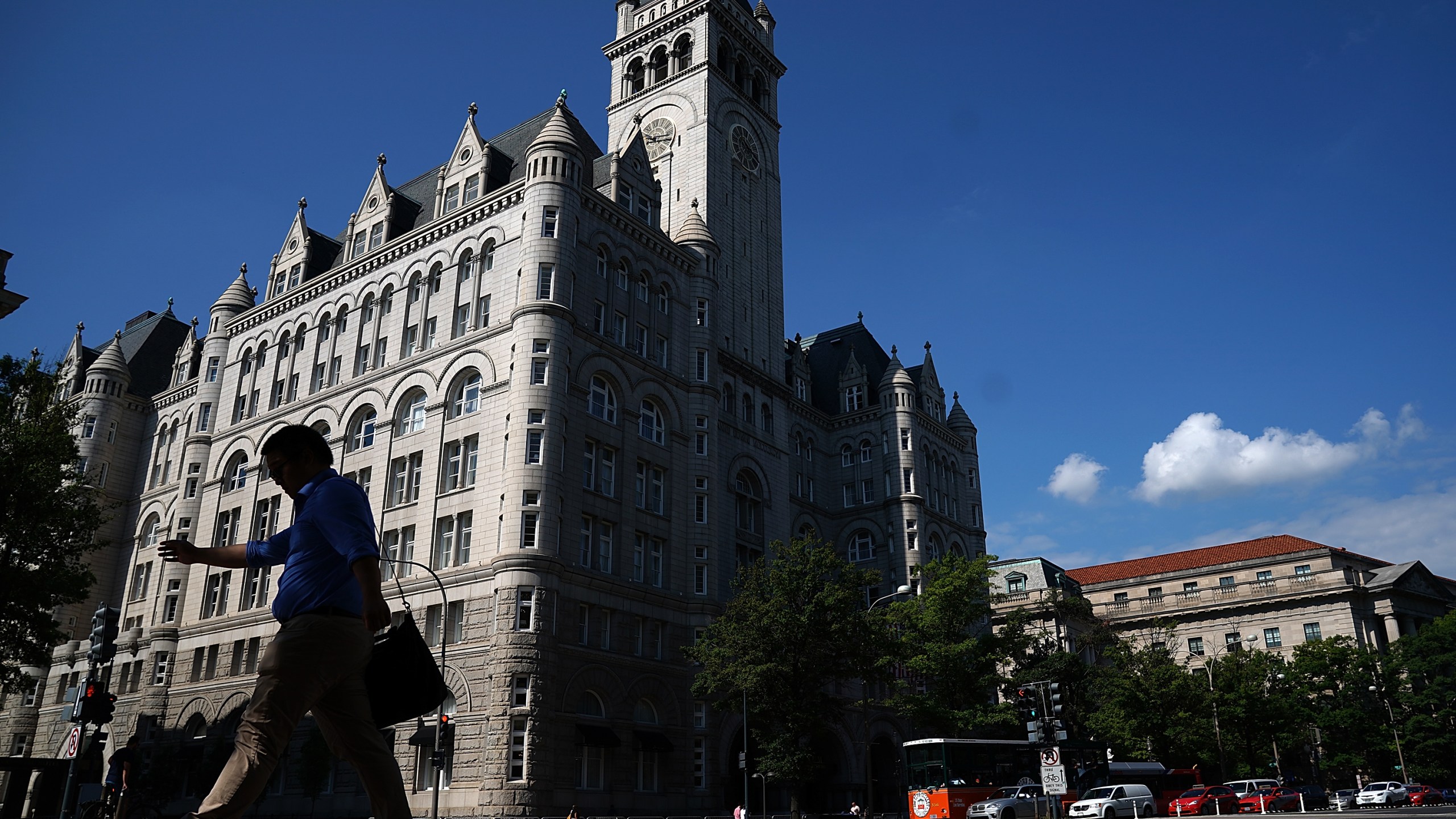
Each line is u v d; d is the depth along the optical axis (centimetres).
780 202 8562
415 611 5522
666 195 7788
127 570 7819
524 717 4872
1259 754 7962
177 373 8388
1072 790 5797
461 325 6109
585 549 5544
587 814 5022
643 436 6150
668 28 8294
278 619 538
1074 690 7244
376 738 533
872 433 8562
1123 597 12050
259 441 6912
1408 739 8412
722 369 7156
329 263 7525
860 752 7069
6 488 4047
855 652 5000
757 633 4916
